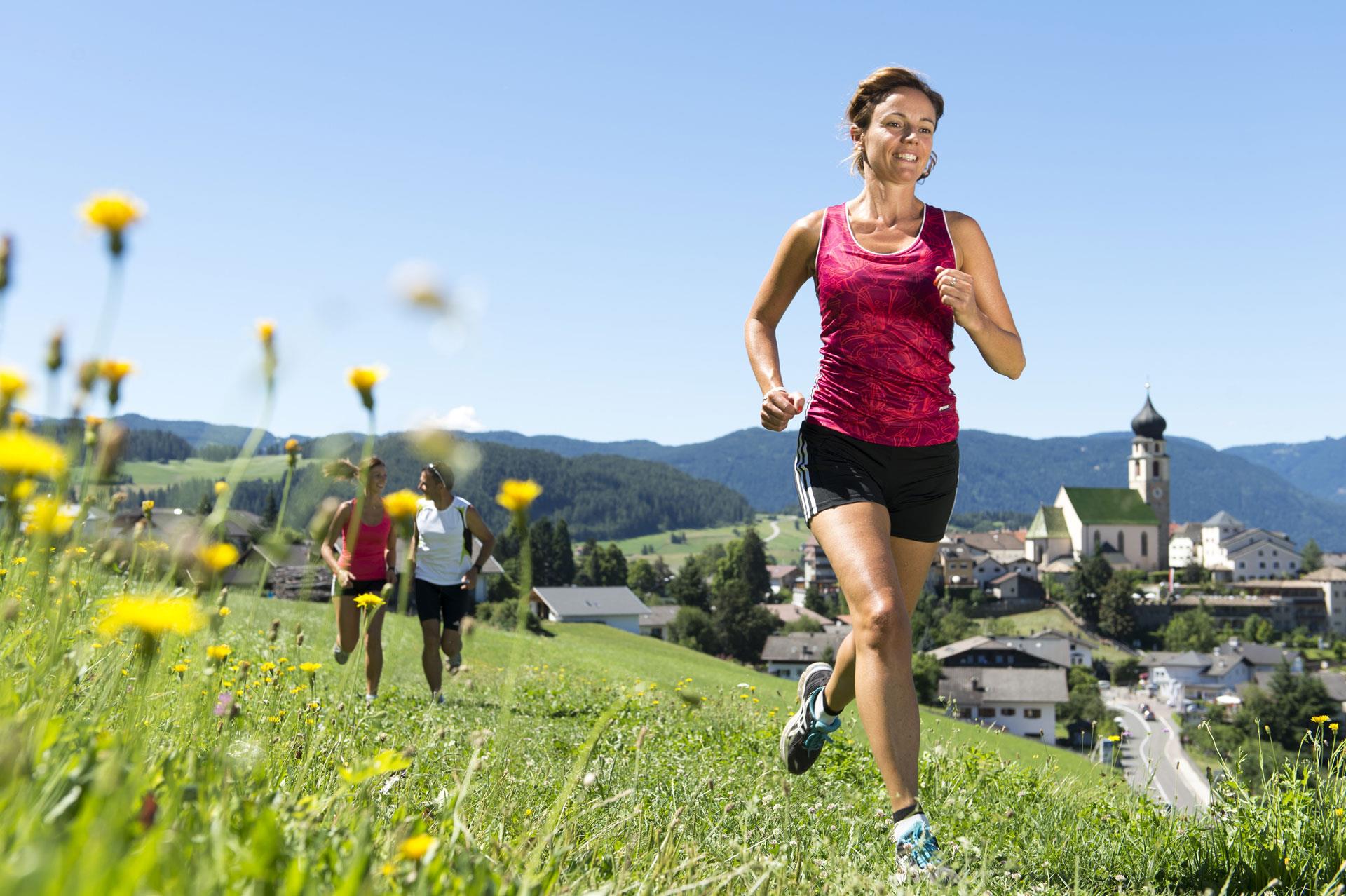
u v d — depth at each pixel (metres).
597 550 154.50
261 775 1.90
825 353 3.65
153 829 1.20
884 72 3.69
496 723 5.41
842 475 3.51
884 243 3.61
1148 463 176.12
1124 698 108.06
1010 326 3.69
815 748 4.12
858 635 3.26
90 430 1.81
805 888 2.39
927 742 5.93
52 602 2.01
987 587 159.75
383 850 1.70
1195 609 145.12
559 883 1.94
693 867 2.27
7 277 1.69
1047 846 3.70
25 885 0.85
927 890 2.65
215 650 2.09
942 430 3.59
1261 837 3.47
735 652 114.31
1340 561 191.12
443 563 7.76
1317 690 47.25
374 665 6.97
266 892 1.22
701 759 5.16
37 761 1.32
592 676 15.05
